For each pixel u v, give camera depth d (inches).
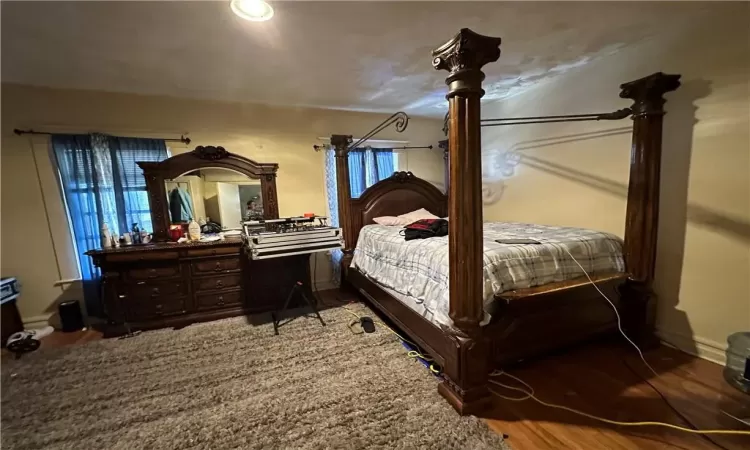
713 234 80.7
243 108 137.0
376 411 66.9
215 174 131.0
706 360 83.0
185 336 105.7
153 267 113.4
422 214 151.6
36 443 61.7
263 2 62.1
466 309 64.6
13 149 110.4
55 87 111.3
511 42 86.2
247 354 92.9
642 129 85.3
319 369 83.7
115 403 72.7
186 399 73.3
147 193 123.6
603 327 90.4
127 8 63.3
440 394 71.9
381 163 164.9
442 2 64.7
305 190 150.6
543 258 80.5
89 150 115.8
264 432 62.3
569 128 115.8
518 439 59.3
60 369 87.4
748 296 75.9
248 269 125.2
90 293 120.6
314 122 149.7
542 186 129.0
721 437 58.4
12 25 68.9
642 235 88.0
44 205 115.3
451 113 60.6
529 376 79.1
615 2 69.0
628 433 60.2
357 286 137.1
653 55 88.7
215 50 83.8
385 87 118.2
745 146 74.0
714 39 76.7
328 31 74.9
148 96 122.9
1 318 106.4
